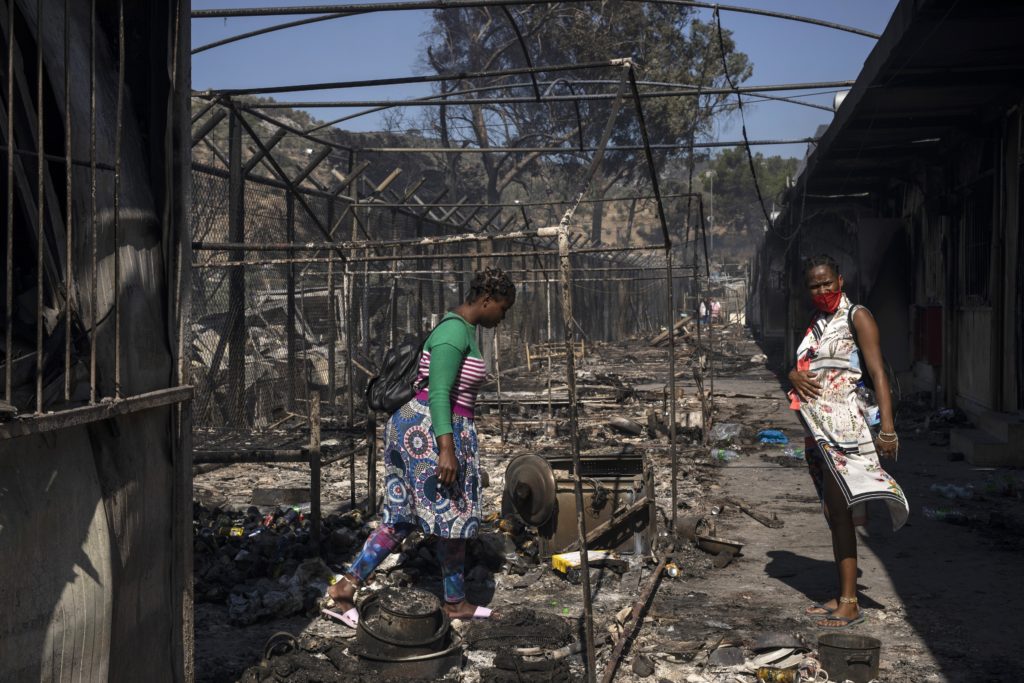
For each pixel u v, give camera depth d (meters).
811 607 4.80
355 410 12.66
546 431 11.38
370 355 14.30
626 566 5.44
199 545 5.61
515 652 4.12
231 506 7.48
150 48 3.12
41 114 2.43
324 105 9.90
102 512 2.68
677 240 63.56
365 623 4.05
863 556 5.84
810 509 7.30
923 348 14.27
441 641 4.00
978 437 9.24
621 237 62.47
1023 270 9.66
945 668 3.99
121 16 2.70
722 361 24.88
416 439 4.49
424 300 16.36
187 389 3.17
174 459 3.16
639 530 5.73
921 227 14.72
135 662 2.90
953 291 12.27
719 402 15.30
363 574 4.65
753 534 6.52
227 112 9.39
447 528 4.48
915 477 8.41
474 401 4.59
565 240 3.52
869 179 16.27
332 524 6.31
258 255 10.97
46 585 2.42
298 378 11.98
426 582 5.34
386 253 14.16
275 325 12.49
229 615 4.68
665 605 4.91
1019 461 8.79
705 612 4.78
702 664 4.06
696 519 6.15
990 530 6.45
